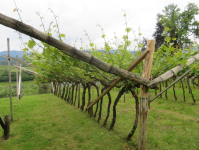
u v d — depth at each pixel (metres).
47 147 3.51
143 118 2.85
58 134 4.20
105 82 4.13
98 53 3.15
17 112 6.83
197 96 8.45
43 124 5.12
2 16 1.37
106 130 4.38
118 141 3.68
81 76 5.68
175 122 4.86
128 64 3.57
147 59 2.59
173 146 3.35
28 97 12.39
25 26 1.46
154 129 4.34
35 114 6.43
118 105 7.61
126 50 3.02
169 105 7.09
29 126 4.87
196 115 5.43
